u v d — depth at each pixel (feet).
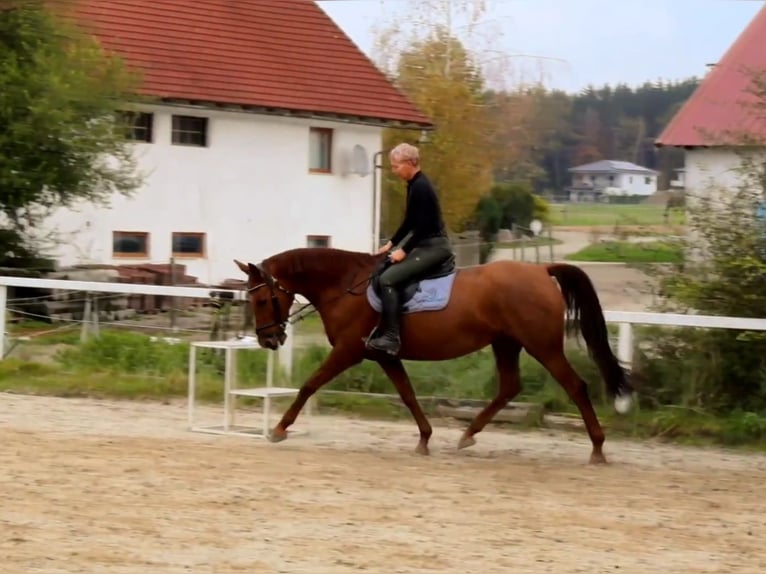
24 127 76.38
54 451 37.27
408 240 38.81
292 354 51.34
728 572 25.82
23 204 79.66
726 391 45.75
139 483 32.89
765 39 116.16
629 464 39.27
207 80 105.91
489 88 157.69
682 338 46.52
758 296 45.57
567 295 38.91
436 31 138.62
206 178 104.94
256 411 48.80
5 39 78.28
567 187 366.43
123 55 98.99
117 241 99.30
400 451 40.55
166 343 55.42
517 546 27.40
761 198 46.26
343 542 27.22
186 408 49.06
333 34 120.57
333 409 49.06
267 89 108.88
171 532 27.66
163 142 102.01
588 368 46.88
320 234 113.09
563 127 259.39
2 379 53.42
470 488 34.01
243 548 26.43
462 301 38.42
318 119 111.14
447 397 47.98
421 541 27.58
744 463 40.29
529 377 47.67
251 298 40.29
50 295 77.51
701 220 46.73
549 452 41.32
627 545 27.86
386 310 38.29
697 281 46.68
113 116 82.58
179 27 110.01
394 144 134.31
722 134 50.88
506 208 169.99
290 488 33.01
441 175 136.77
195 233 104.27
